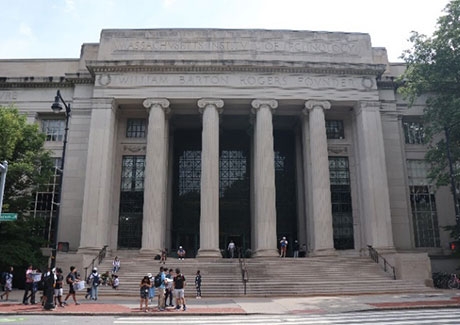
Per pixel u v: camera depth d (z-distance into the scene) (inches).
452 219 1668.3
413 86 1354.6
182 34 1716.3
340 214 1686.8
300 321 644.7
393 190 1658.5
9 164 1314.0
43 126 1747.0
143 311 777.6
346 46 1728.6
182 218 1849.2
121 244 1648.6
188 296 1067.9
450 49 1272.1
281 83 1641.2
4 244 1306.6
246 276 1207.6
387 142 1699.1
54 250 900.0
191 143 1941.4
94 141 1571.1
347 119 1776.6
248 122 1876.2
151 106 1614.2
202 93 1625.2
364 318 670.5
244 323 627.2
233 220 1855.3
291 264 1343.5
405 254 1275.8
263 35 1718.8
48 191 1653.5
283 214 1871.3
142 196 1691.7
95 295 1008.9
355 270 1326.3
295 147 1898.4
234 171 1909.4
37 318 699.4
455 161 1322.6
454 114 1218.0
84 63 1782.7
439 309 782.5
